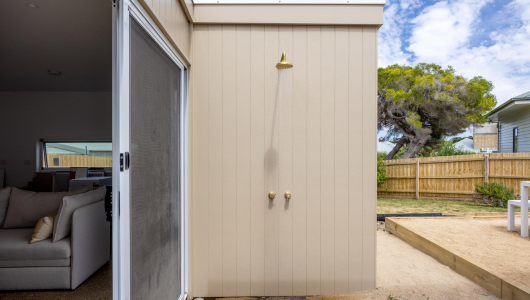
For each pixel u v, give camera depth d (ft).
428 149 39.93
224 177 8.18
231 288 8.16
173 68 6.79
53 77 17.87
